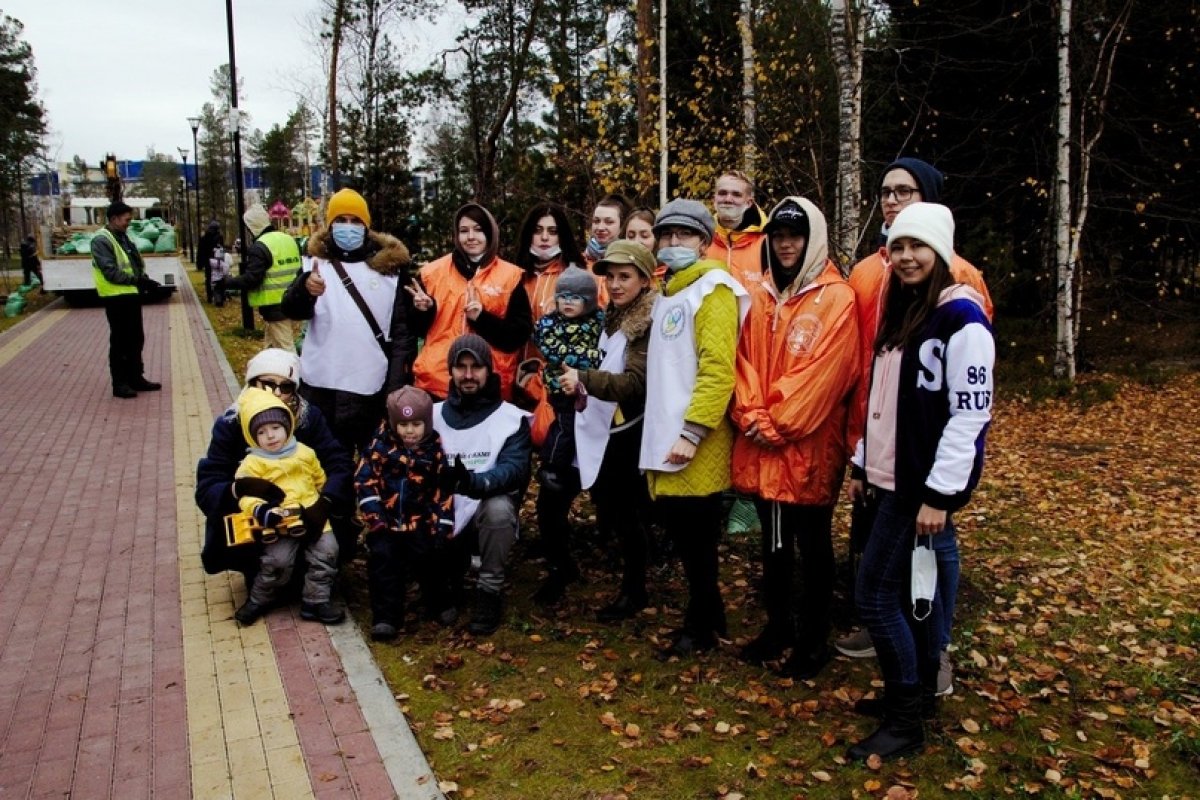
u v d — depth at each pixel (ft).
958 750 11.41
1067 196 39.91
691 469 12.78
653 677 13.30
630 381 13.71
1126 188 47.44
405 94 84.02
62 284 70.49
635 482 14.66
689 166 43.80
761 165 41.19
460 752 11.35
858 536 13.88
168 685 12.73
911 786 10.58
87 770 10.71
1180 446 30.76
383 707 12.20
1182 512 22.79
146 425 29.55
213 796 10.23
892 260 10.54
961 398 9.96
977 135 48.98
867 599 11.02
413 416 14.20
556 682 13.15
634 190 48.83
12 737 11.42
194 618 14.99
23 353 46.37
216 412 31.73
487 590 14.58
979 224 48.60
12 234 201.77
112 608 15.37
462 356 14.82
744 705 12.51
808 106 43.55
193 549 18.21
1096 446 31.27
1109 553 19.52
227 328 55.77
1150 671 13.79
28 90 147.95
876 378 10.95
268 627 14.67
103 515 20.34
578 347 14.80
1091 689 13.26
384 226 60.34
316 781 10.53
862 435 11.98
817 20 47.98
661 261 13.06
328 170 95.86
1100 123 41.29
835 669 13.52
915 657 11.16
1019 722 12.23
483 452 14.87
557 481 15.21
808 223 11.89
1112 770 11.14
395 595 14.56
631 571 15.19
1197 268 61.11
